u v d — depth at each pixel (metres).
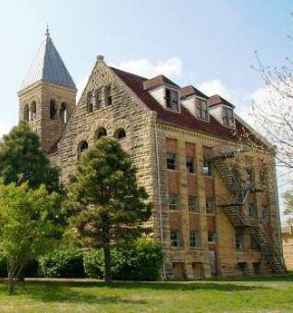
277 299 21.95
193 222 42.75
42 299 23.16
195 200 43.56
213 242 44.25
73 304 21.06
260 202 50.03
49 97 56.19
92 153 33.28
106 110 44.88
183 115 46.09
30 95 57.31
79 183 32.50
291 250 65.75
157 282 33.41
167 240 39.31
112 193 32.47
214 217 44.97
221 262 44.03
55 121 55.94
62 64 59.34
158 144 41.06
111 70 45.53
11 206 26.00
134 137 41.78
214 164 45.94
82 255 40.12
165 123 41.97
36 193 27.11
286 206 40.28
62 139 48.84
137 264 36.00
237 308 19.23
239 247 47.09
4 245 25.39
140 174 40.53
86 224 32.69
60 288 28.06
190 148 44.53
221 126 50.34
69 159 47.56
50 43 60.41
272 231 50.75
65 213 33.22
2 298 23.70
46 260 41.31
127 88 43.47
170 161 42.34
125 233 32.25
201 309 18.97
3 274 41.03
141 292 25.81
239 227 46.97
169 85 45.19
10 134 39.84
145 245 36.44
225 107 51.69
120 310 18.81
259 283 32.03
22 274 34.09
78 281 33.75
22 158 38.81
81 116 47.41
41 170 38.91
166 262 38.47
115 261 36.62
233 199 46.38
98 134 45.66
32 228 26.31
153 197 39.38
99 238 32.16
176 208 41.72
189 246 41.34
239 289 27.08
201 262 42.03
